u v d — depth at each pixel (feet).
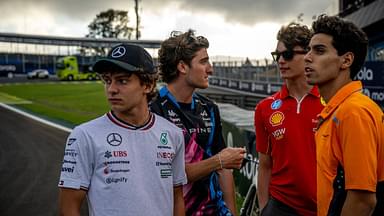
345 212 6.89
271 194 10.72
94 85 153.79
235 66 123.13
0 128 62.18
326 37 7.47
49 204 25.04
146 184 7.18
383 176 7.07
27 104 96.27
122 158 7.07
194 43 9.27
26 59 227.81
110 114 7.35
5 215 23.13
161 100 9.30
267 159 10.99
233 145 24.50
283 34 9.96
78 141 7.11
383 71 35.42
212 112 9.86
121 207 6.96
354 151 6.73
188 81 9.34
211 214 9.39
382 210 7.14
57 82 176.04
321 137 7.47
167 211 7.43
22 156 41.34
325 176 7.33
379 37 52.42
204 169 8.92
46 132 57.67
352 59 7.50
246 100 74.23
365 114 6.82
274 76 100.17
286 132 10.06
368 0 54.80
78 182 7.01
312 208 9.93
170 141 7.61
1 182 30.71
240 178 22.17
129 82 7.18
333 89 7.61
